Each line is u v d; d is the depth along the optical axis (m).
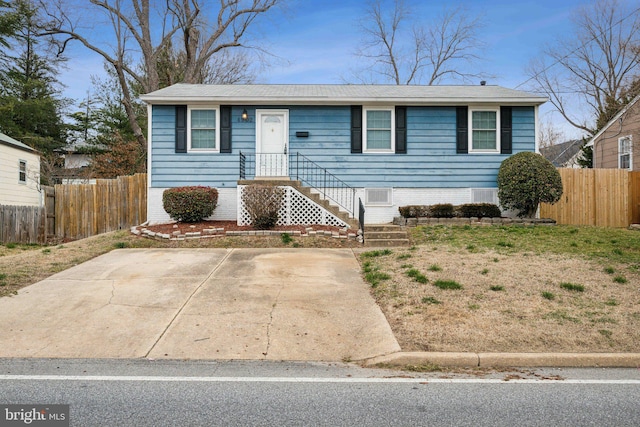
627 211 14.33
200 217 12.61
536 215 13.82
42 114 25.81
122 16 22.94
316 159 13.76
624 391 3.88
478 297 6.34
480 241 10.11
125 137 28.20
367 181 13.80
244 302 6.42
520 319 5.55
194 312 6.00
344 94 14.25
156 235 11.12
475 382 4.08
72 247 10.30
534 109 13.91
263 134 13.73
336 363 4.57
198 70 25.30
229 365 4.46
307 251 10.09
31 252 10.07
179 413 3.38
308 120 13.77
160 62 28.27
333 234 11.14
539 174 12.45
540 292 6.50
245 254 9.69
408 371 4.38
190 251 10.03
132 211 14.41
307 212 12.44
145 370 4.30
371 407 3.52
